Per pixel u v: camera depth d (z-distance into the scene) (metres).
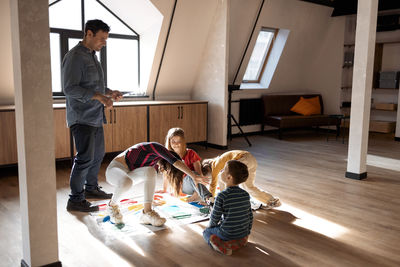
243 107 7.59
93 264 2.33
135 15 5.67
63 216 3.14
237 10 6.28
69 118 3.22
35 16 2.00
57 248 2.21
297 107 8.02
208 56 6.29
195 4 5.59
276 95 7.93
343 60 8.17
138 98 6.15
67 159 5.19
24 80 1.99
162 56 5.93
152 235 2.76
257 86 7.93
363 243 2.70
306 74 8.67
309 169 4.93
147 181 2.91
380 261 2.43
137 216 3.13
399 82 7.74
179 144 3.18
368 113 4.41
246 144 6.80
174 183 3.12
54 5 5.16
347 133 8.17
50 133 2.11
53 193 2.16
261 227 2.95
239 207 2.47
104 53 5.80
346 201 3.64
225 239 2.49
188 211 3.23
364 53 4.25
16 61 2.02
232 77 7.30
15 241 2.65
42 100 2.07
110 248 2.55
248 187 3.32
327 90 8.52
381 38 8.16
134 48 6.11
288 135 7.93
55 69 5.31
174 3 5.37
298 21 7.41
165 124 5.71
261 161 5.39
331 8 7.85
